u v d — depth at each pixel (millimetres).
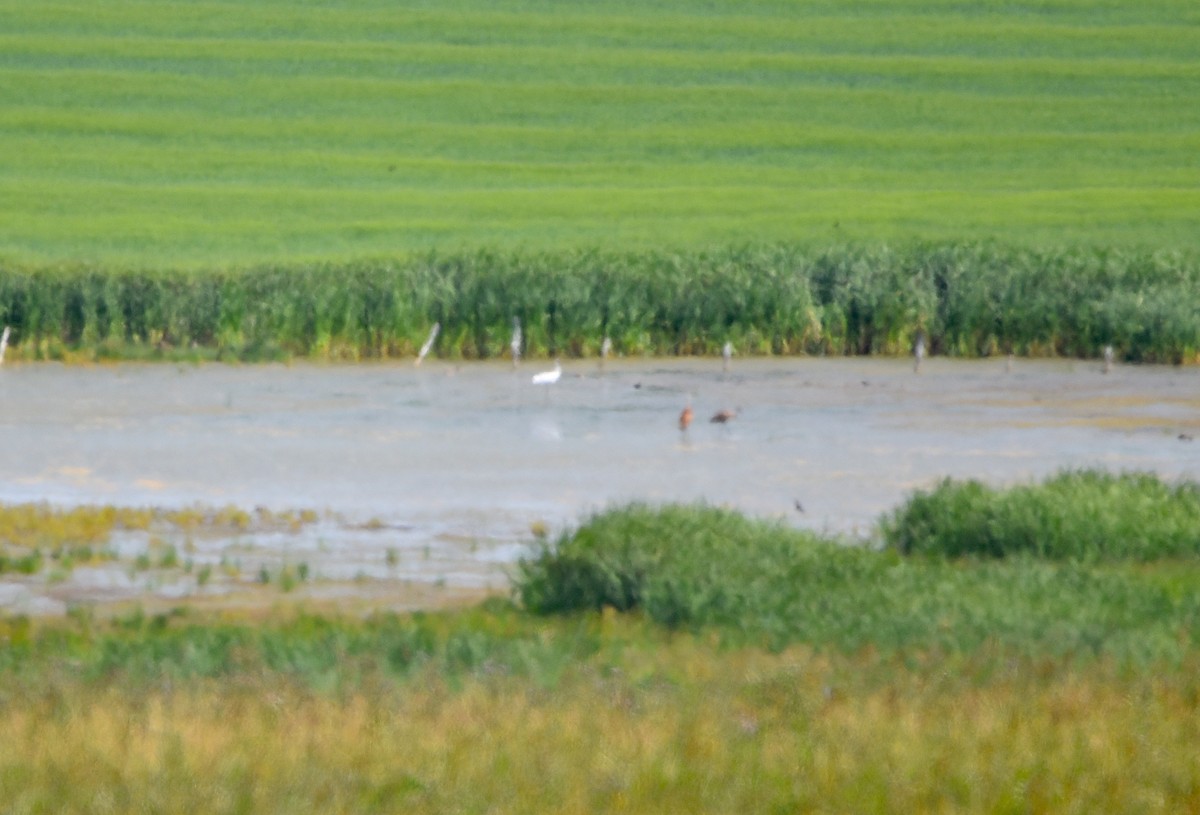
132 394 139875
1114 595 69938
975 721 51406
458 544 88562
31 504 96938
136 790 44406
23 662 60219
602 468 110938
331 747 48125
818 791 45438
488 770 46438
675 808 44156
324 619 69438
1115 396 143750
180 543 87250
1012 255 181625
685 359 166250
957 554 81562
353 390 144125
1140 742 49562
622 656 61031
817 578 71438
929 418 132000
